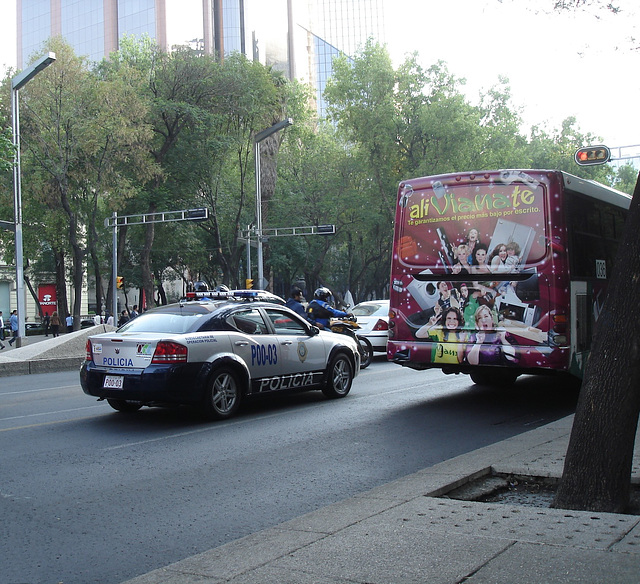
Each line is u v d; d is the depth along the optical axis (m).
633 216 4.76
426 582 3.54
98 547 4.76
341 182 50.38
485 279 10.08
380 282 65.31
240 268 57.28
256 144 40.03
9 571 4.34
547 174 9.78
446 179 10.47
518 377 14.98
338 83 47.81
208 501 5.85
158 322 9.68
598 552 3.87
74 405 11.35
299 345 10.80
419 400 11.55
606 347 4.86
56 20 113.56
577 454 4.93
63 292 53.84
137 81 35.53
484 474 6.05
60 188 34.75
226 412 9.59
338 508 5.09
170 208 39.81
